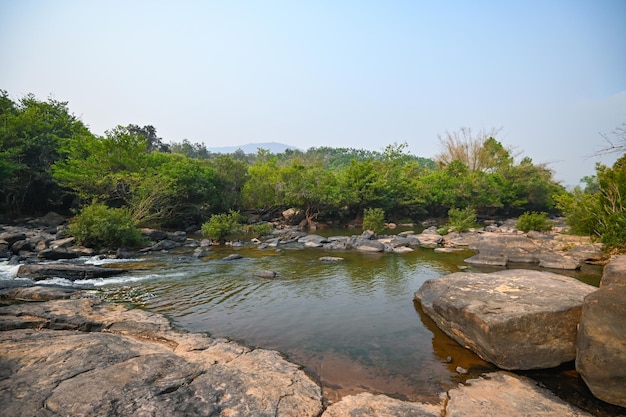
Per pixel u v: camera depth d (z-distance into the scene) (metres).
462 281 11.57
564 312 8.20
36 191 37.41
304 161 83.00
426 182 54.59
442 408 6.71
